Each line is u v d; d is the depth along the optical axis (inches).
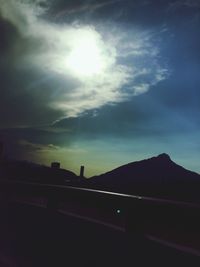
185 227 368.8
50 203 493.7
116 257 331.6
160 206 320.5
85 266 336.2
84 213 544.1
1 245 392.2
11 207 570.6
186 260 272.2
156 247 299.7
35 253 364.2
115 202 384.2
